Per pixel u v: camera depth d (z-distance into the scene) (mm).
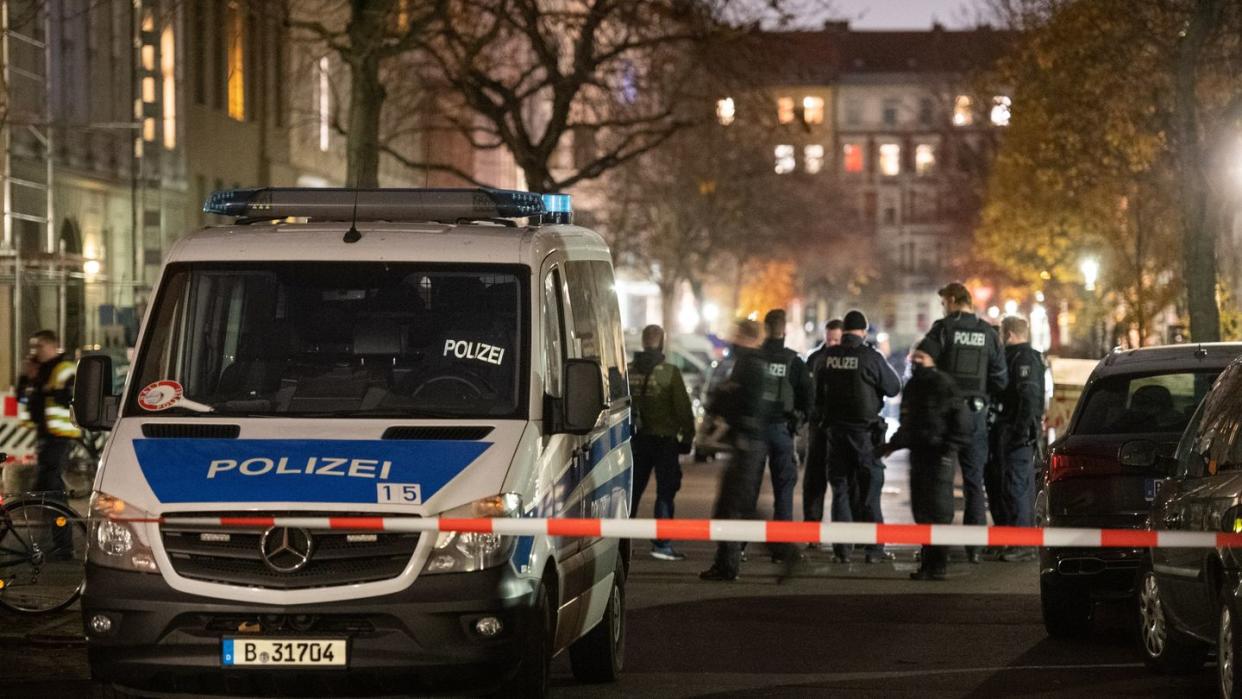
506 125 44094
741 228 94750
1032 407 22531
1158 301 61375
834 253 136125
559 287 12664
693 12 41281
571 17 42656
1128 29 42812
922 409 20562
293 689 10836
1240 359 13117
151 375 12031
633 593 19484
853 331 22422
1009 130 72625
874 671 14398
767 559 22969
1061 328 86250
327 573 10789
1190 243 38469
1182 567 12750
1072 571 15828
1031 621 17375
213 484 10938
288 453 11156
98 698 13117
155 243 54594
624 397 14680
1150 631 14188
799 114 43375
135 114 50719
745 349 20297
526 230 12586
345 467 11023
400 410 11703
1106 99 46875
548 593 11750
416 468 11039
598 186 85188
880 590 19797
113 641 10922
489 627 10867
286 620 10797
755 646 15750
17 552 17281
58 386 23438
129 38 54656
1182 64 38094
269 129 67000
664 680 13977
